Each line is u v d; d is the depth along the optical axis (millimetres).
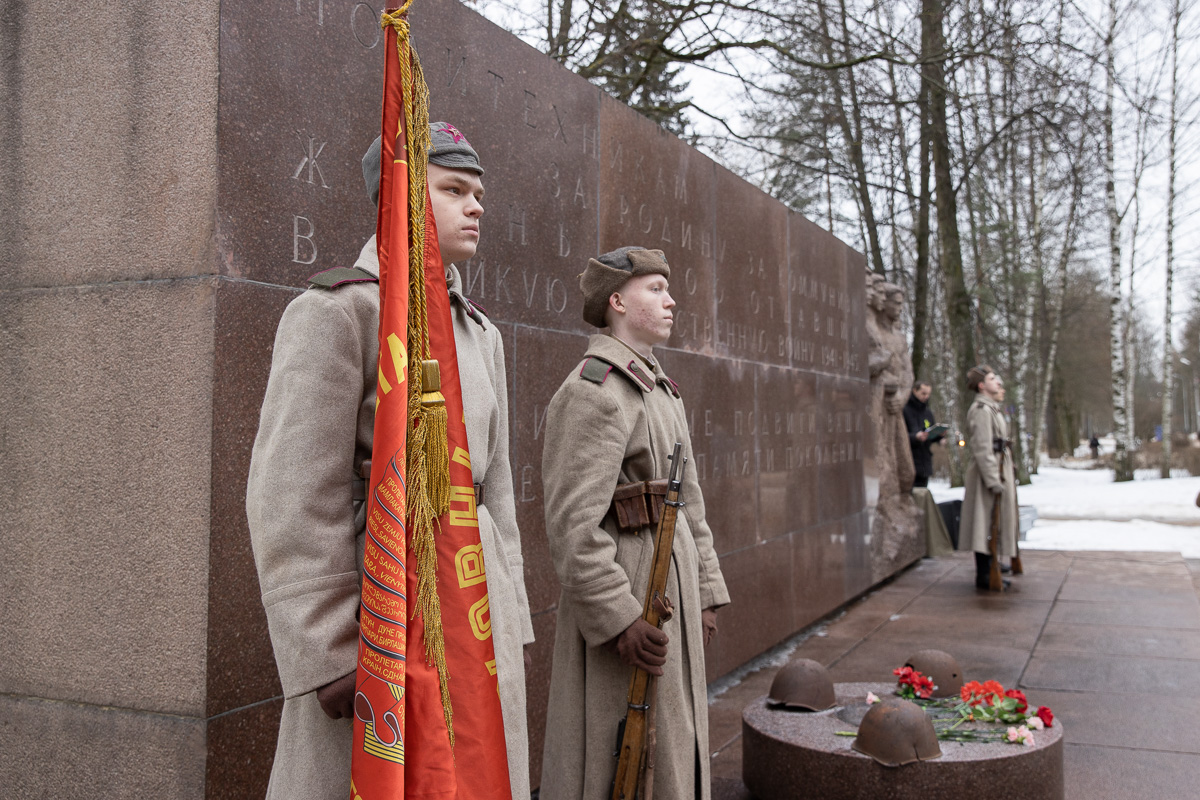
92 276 2707
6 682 2748
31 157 2803
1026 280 24375
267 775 2645
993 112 16391
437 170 2086
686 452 3133
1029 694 5473
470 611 1818
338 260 2986
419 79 1877
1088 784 4086
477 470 2043
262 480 1718
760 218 6910
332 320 1805
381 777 1549
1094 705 5250
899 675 4180
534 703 4012
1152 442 44250
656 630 2664
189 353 2568
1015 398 26562
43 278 2773
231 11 2643
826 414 8172
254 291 2670
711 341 5988
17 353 2777
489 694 1812
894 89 15891
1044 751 3418
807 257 7902
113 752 2590
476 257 3781
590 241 4617
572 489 2746
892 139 18312
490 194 3885
